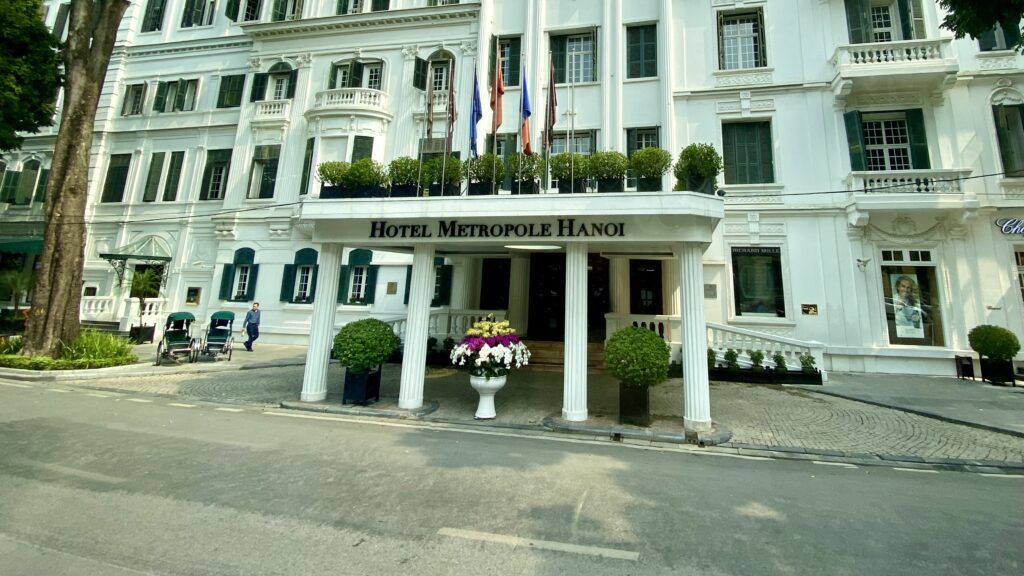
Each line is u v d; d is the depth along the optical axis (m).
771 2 15.06
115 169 20.98
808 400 9.69
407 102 18.06
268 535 3.69
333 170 9.02
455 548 3.56
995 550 3.71
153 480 4.79
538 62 16.30
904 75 12.94
